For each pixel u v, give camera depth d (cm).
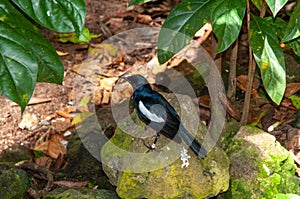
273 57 496
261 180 563
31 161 712
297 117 689
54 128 776
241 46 839
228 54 805
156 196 524
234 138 606
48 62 350
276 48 499
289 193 562
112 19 1007
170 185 523
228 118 689
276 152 580
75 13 321
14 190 593
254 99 737
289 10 869
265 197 556
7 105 823
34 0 315
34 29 349
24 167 673
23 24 336
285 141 663
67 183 655
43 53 348
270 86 498
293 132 659
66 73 880
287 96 734
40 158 716
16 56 299
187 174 526
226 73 776
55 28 320
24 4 314
